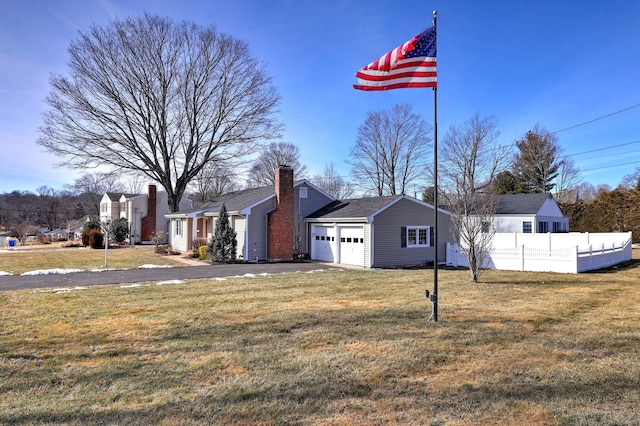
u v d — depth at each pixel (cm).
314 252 2105
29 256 2220
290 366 476
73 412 357
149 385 421
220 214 1972
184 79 2970
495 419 344
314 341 579
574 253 1418
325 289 1070
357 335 609
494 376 442
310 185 2214
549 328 645
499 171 4047
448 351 529
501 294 983
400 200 1819
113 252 2567
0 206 6719
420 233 1886
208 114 3122
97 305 838
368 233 1717
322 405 373
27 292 1005
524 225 2791
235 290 1049
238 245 2041
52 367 474
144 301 886
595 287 1088
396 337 596
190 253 2281
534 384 420
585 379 432
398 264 1797
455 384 421
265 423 339
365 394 398
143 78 2861
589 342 566
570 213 3491
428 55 696
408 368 469
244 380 434
